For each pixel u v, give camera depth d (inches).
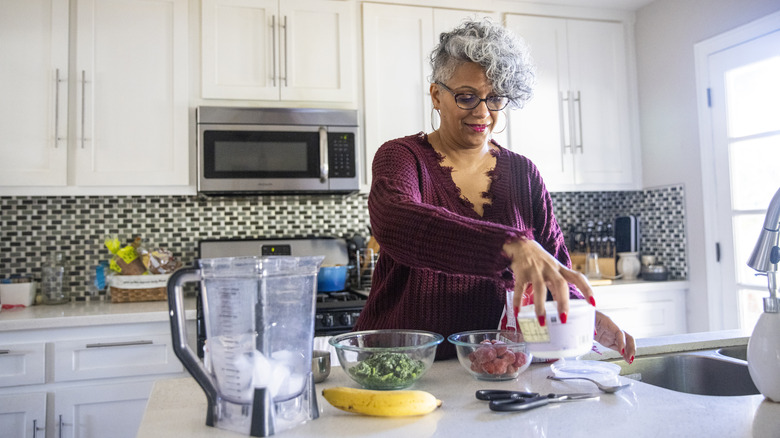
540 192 51.4
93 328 81.9
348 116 101.4
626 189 119.6
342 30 103.5
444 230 33.3
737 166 99.8
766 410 30.7
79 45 92.4
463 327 46.8
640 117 121.3
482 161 50.9
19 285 92.0
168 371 83.9
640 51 120.6
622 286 106.7
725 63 101.0
